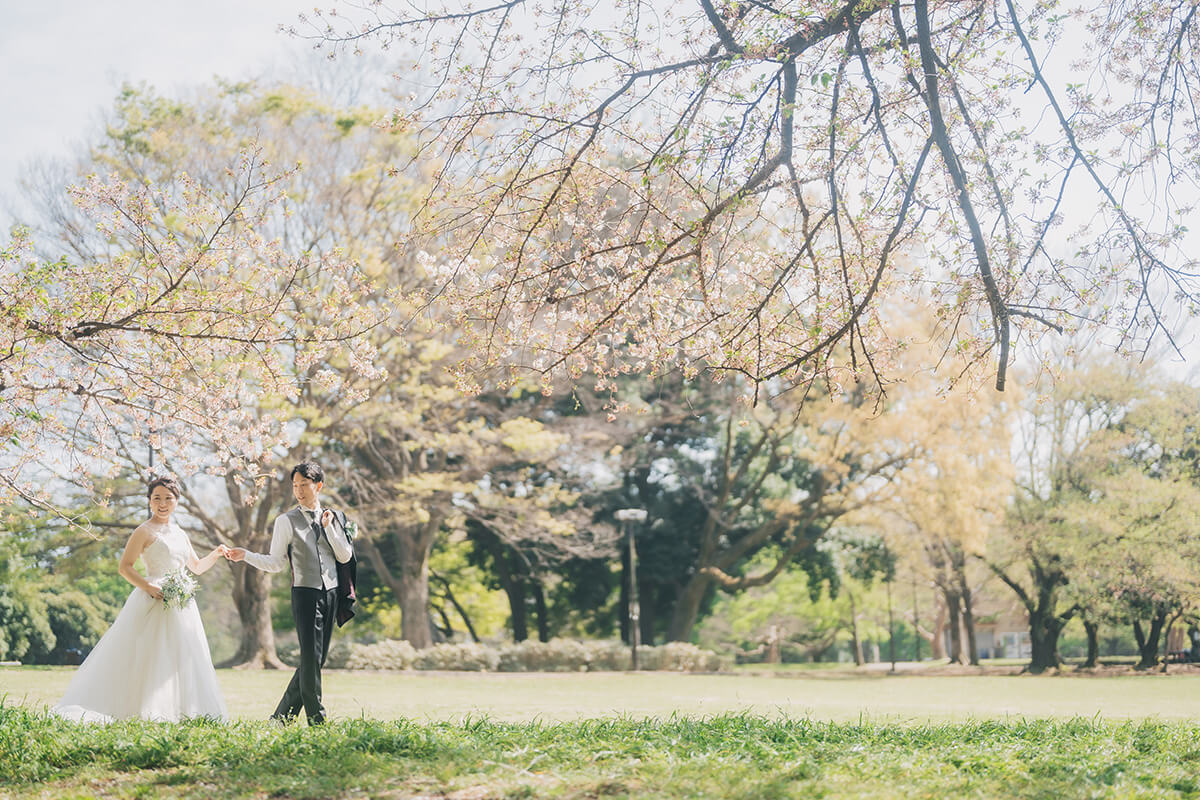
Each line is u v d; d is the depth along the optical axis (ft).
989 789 15.38
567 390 93.40
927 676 101.71
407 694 50.01
